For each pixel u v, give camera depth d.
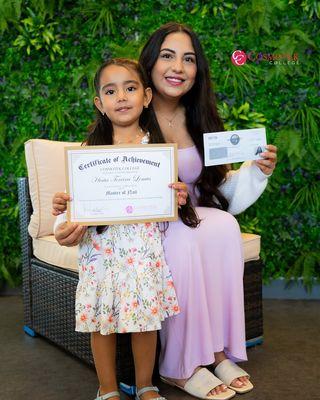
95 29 2.81
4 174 2.98
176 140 1.89
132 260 1.51
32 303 2.23
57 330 2.05
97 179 1.51
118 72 1.57
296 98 2.78
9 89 2.91
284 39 2.69
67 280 1.95
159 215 1.54
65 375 1.87
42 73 2.89
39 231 2.13
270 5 2.65
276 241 2.86
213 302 1.71
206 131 1.87
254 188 1.85
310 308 2.66
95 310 1.53
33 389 1.76
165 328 1.67
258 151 1.70
